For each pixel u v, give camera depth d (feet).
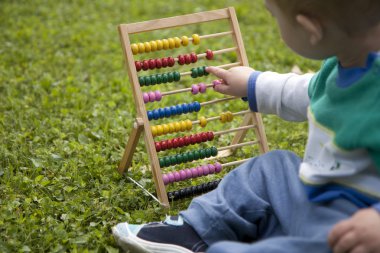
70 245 8.34
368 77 6.72
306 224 6.96
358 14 6.66
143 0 20.93
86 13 19.77
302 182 7.25
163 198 9.34
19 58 15.79
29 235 8.43
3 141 11.36
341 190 6.86
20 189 9.80
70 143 11.30
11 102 13.12
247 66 10.07
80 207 9.20
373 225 6.09
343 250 6.15
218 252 6.63
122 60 16.08
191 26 18.48
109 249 8.18
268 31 18.04
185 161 9.82
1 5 20.17
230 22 10.17
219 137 11.87
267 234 7.59
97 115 12.73
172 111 9.77
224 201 7.72
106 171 10.44
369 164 6.71
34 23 18.58
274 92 8.73
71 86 14.28
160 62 9.75
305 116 8.61
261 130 10.17
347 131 6.68
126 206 9.52
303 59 15.78
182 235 7.80
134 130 9.49
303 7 6.77
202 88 9.88
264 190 7.70
